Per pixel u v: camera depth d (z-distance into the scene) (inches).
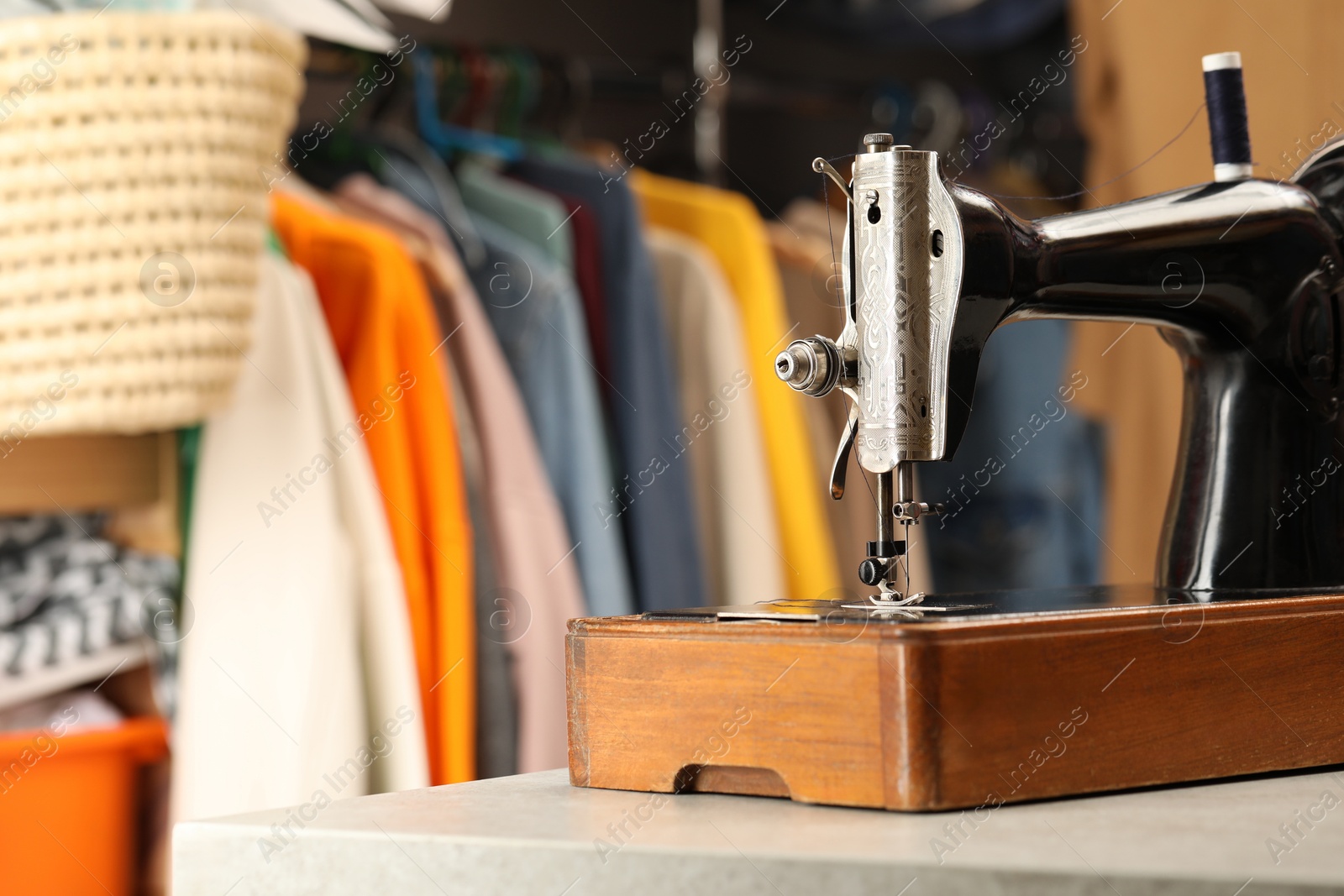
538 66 78.2
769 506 73.8
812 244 89.5
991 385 101.4
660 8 99.5
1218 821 29.1
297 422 59.1
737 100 89.7
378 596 59.1
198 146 52.8
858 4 102.5
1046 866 24.7
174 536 61.9
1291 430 42.5
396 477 61.6
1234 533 42.1
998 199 39.0
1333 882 23.2
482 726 63.8
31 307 51.6
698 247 77.4
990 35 102.2
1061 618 32.6
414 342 63.0
